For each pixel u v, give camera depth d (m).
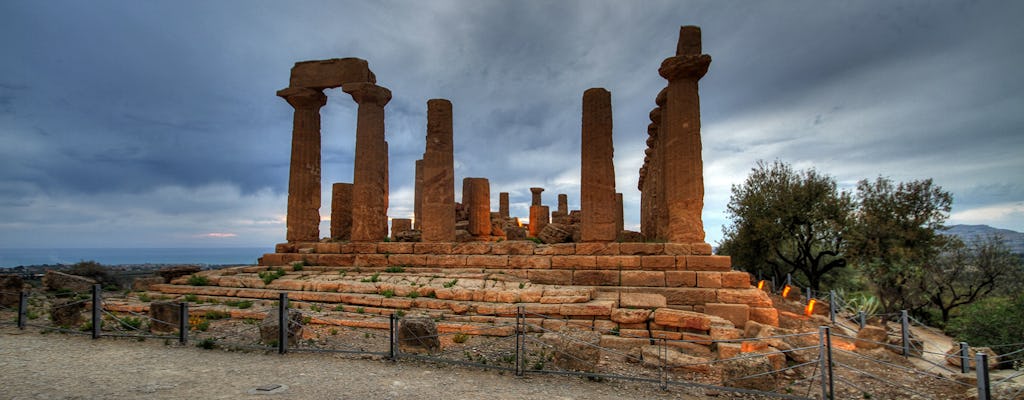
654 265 16.06
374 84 20.81
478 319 13.22
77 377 8.01
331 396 7.37
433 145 19.53
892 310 25.02
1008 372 11.20
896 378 10.12
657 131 22.69
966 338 16.75
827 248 29.00
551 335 10.02
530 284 15.61
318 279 17.38
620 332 12.23
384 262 18.97
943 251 24.70
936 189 25.06
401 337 10.30
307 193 21.50
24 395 6.96
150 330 12.15
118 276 24.33
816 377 9.84
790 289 23.52
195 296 16.06
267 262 20.42
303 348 10.16
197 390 7.45
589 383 8.78
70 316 12.43
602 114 17.47
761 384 8.49
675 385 8.87
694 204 16.36
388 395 7.53
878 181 26.25
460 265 17.97
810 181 28.50
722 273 15.21
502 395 7.80
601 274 16.06
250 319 13.45
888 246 24.56
